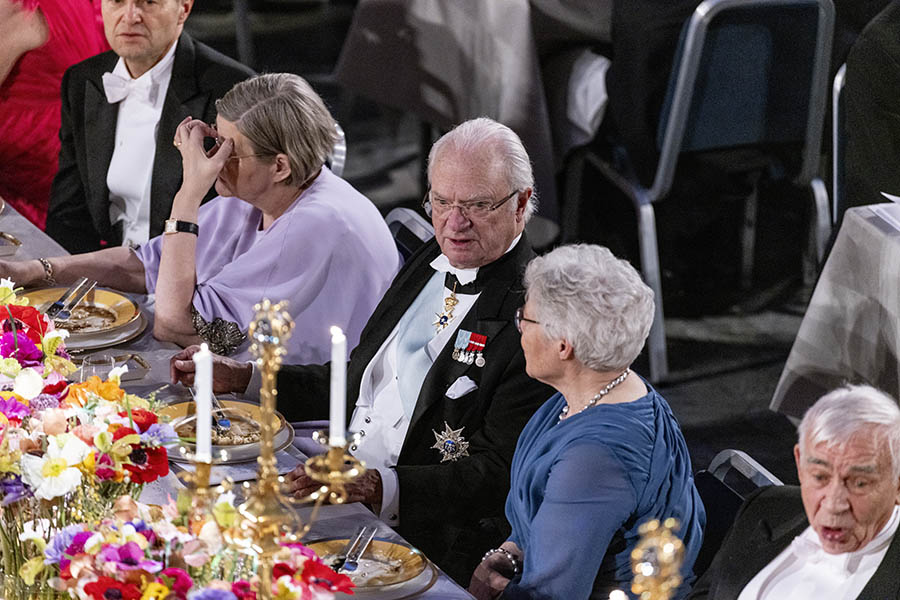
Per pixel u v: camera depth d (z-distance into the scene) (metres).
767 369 16.70
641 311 7.69
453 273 9.55
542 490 7.93
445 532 9.66
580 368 7.89
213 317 10.89
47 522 6.34
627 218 19.67
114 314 10.85
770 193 20.30
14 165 16.06
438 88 17.70
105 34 14.78
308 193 11.41
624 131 15.34
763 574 7.88
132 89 13.76
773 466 14.54
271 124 10.87
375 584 7.16
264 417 5.07
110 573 5.31
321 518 8.02
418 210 21.31
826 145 15.61
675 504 7.82
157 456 6.40
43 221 16.44
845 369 10.88
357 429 9.93
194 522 5.61
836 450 7.42
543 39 16.75
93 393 6.80
